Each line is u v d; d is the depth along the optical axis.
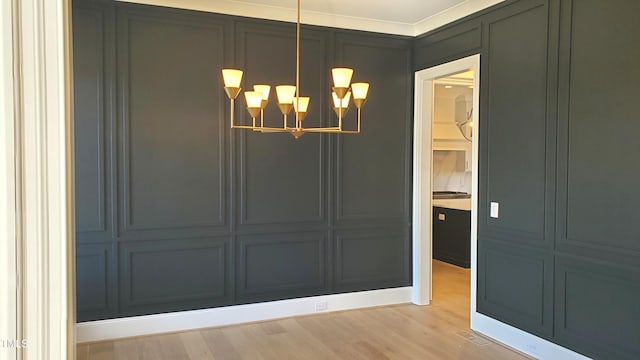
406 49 4.94
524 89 3.66
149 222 4.06
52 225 0.60
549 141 3.45
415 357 3.60
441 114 8.05
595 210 3.13
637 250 2.89
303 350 3.73
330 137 4.67
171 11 4.06
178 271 4.17
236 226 4.34
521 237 3.70
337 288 4.74
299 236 4.58
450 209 6.93
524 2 3.65
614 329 3.03
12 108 0.58
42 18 0.59
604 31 3.06
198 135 4.19
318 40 4.57
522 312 3.70
